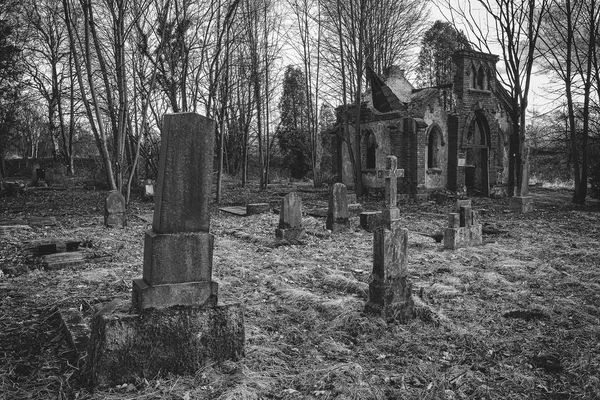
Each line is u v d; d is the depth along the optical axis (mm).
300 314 5836
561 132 27828
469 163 26391
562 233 12742
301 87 43000
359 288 6770
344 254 9797
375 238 5656
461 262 9031
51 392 3713
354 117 26047
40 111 50281
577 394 3865
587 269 8398
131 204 20094
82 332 4746
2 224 12984
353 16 23625
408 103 24078
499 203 22062
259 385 3846
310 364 4410
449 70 42531
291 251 10164
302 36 31266
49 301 6191
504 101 25438
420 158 23078
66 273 7844
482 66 25234
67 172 40406
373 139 25375
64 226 13148
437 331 5277
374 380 4035
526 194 18188
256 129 38062
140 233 12148
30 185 29656
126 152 27188
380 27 26750
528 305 6238
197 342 4082
